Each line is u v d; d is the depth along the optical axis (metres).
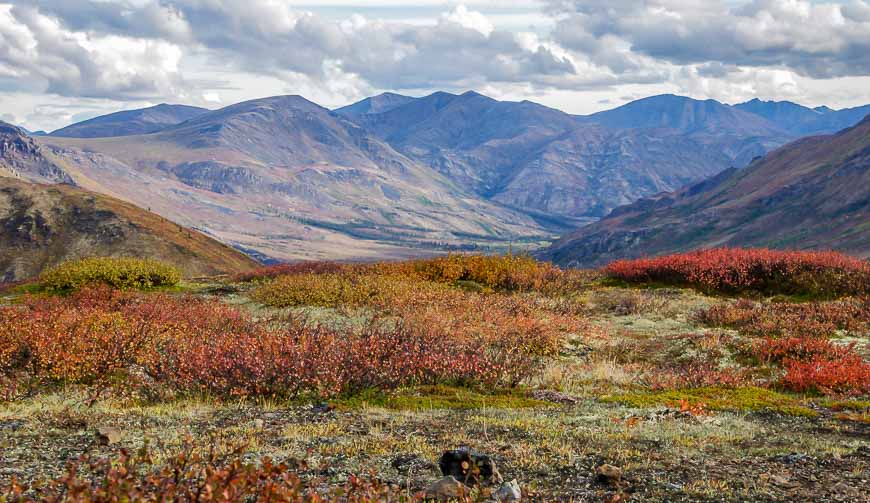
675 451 7.96
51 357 12.70
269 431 8.93
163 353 14.04
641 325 21.36
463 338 16.75
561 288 27.52
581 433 8.97
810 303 22.80
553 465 7.24
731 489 6.41
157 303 23.59
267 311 24.03
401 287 26.08
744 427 9.53
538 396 12.48
